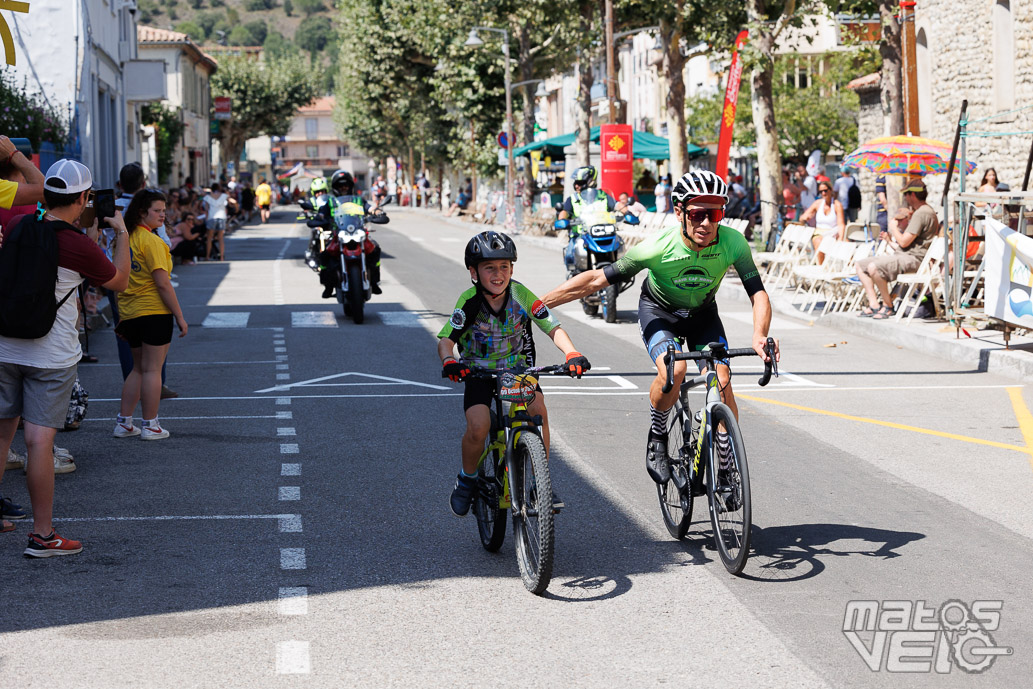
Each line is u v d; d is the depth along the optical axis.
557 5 45.34
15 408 7.05
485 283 6.73
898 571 6.77
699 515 8.07
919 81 33.62
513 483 6.62
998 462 9.59
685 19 35.94
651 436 7.72
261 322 19.34
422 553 7.17
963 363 14.99
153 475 9.09
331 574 6.75
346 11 77.62
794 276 23.06
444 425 11.03
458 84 63.69
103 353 15.92
